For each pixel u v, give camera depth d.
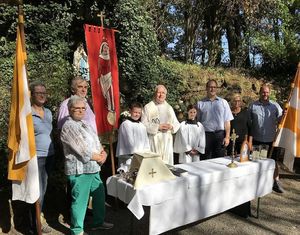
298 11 11.69
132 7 8.82
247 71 11.68
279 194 5.76
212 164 4.45
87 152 3.76
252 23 11.70
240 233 4.31
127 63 8.58
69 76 6.38
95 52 4.77
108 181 3.86
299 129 5.04
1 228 4.16
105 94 4.88
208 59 12.13
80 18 9.05
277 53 11.38
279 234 4.33
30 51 8.37
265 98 5.66
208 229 4.38
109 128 4.93
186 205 3.77
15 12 8.28
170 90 8.82
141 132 4.82
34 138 3.63
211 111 5.41
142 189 3.41
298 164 7.56
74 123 3.80
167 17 12.00
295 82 5.06
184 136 5.39
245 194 4.45
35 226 4.04
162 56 10.77
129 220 4.51
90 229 4.23
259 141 5.66
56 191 5.13
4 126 4.76
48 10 8.61
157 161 3.62
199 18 12.00
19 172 3.62
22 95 3.54
